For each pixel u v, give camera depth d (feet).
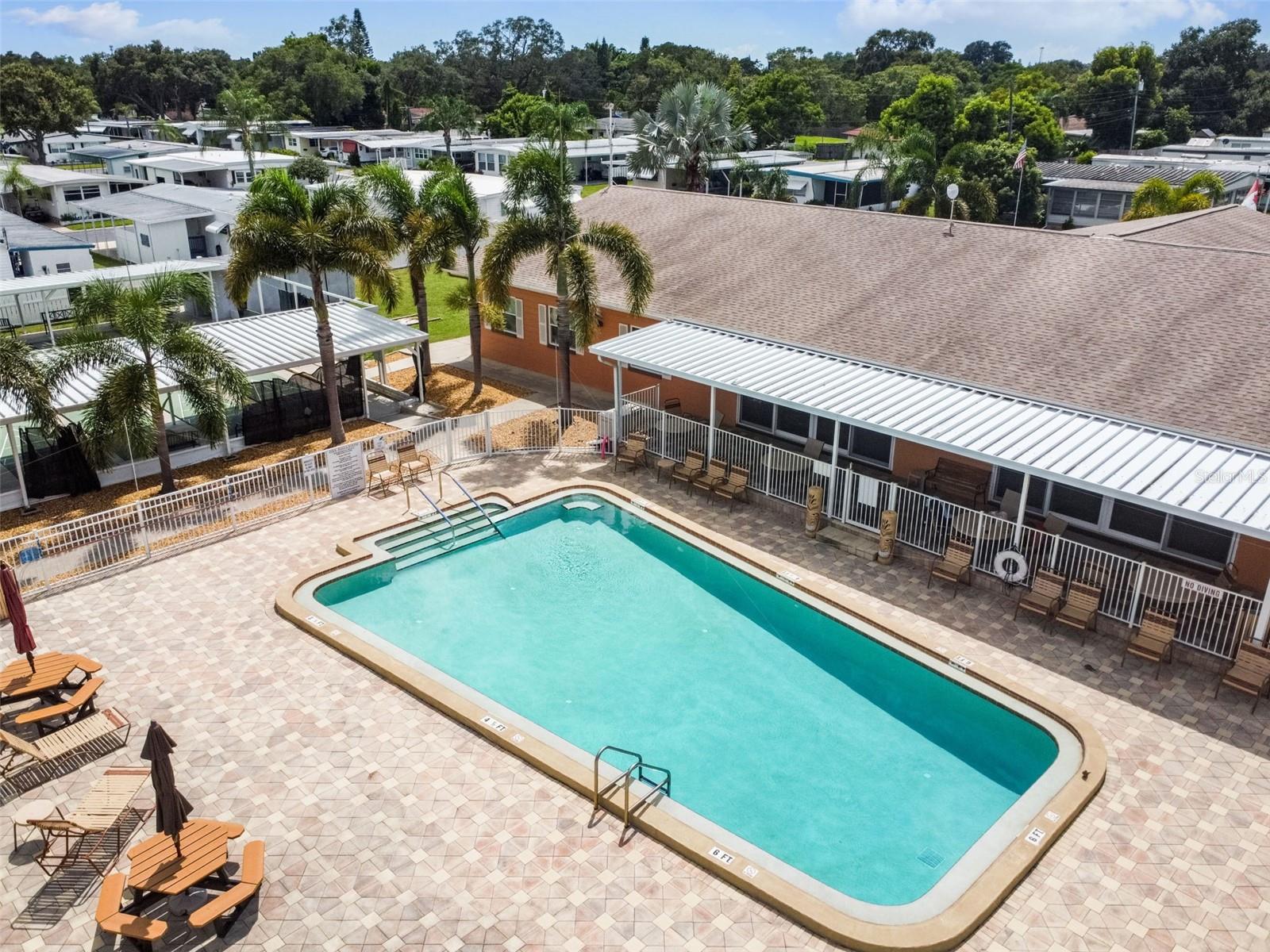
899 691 56.39
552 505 80.12
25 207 236.84
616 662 58.95
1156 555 66.13
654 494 80.38
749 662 59.21
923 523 69.51
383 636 61.26
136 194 198.49
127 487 83.25
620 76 546.26
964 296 80.33
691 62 493.36
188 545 70.90
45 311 129.90
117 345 77.46
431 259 101.09
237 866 41.52
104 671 55.47
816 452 82.28
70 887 40.68
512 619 63.93
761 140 362.94
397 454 86.17
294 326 102.17
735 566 69.05
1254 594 60.49
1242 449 57.16
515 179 88.63
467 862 41.63
